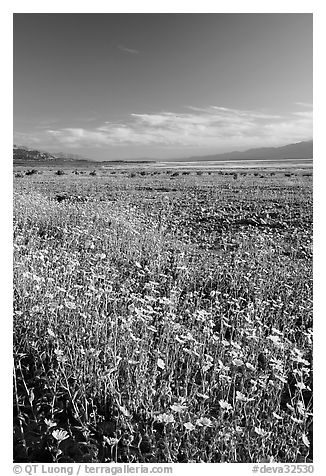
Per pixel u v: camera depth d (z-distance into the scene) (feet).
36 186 63.82
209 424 10.70
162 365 12.84
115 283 22.50
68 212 39.45
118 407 12.00
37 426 11.75
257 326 18.21
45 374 13.51
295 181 74.95
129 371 13.60
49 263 22.33
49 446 11.14
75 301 17.75
